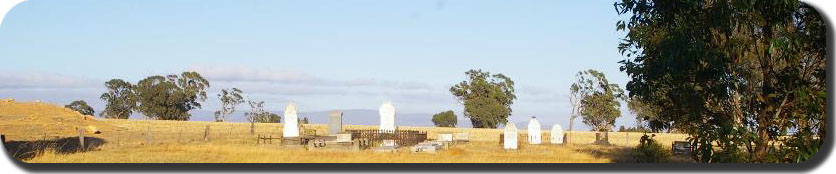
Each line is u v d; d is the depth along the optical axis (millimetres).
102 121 53469
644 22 20688
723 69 19656
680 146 31734
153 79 99812
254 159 26875
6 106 49062
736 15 18875
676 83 20781
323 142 31609
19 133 39125
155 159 26453
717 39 19969
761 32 20094
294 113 38406
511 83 93750
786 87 20094
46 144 31828
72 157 26328
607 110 82000
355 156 28547
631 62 21938
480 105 91812
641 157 28438
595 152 34938
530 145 42219
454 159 28312
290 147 33062
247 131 53719
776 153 18844
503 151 35062
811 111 18719
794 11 18625
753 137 19094
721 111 21094
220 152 29500
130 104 100500
